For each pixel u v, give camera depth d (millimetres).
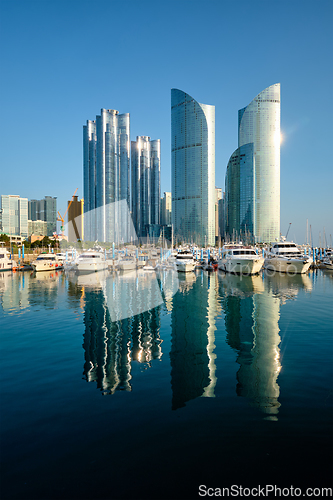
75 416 7082
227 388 8531
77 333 14484
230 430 6492
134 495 4832
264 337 13648
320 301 22859
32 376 9445
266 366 10156
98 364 10438
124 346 12492
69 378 9281
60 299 24203
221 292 27516
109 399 7914
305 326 15477
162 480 5133
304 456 5688
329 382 8820
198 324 16109
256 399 7859
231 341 13125
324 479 5145
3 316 18156
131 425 6711
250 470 5352
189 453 5785
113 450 5867
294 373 9516
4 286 32531
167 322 16594
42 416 7086
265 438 6215
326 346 12195
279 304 21719
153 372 9750
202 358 11031
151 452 5809
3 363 10539
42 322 16656
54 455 5734
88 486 5012
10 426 6676
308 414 7090
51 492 4891
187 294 26344
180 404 7629
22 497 4781
